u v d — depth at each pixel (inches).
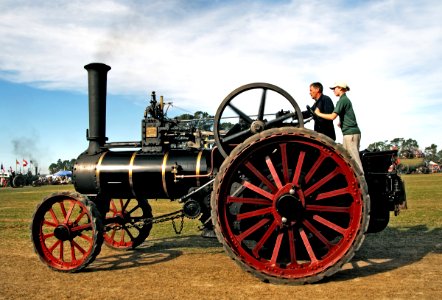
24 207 681.6
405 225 365.4
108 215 374.0
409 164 2333.9
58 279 203.8
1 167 2655.0
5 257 258.5
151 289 182.4
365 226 180.4
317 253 227.1
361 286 179.8
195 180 238.8
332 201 219.0
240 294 171.6
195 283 191.2
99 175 249.1
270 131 189.6
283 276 184.4
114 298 170.4
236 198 193.0
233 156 190.4
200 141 259.0
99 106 262.4
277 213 192.4
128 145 259.6
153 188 246.8
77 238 334.3
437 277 193.0
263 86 206.7
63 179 2876.5
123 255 265.7
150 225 287.7
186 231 374.6
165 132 253.4
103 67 263.3
